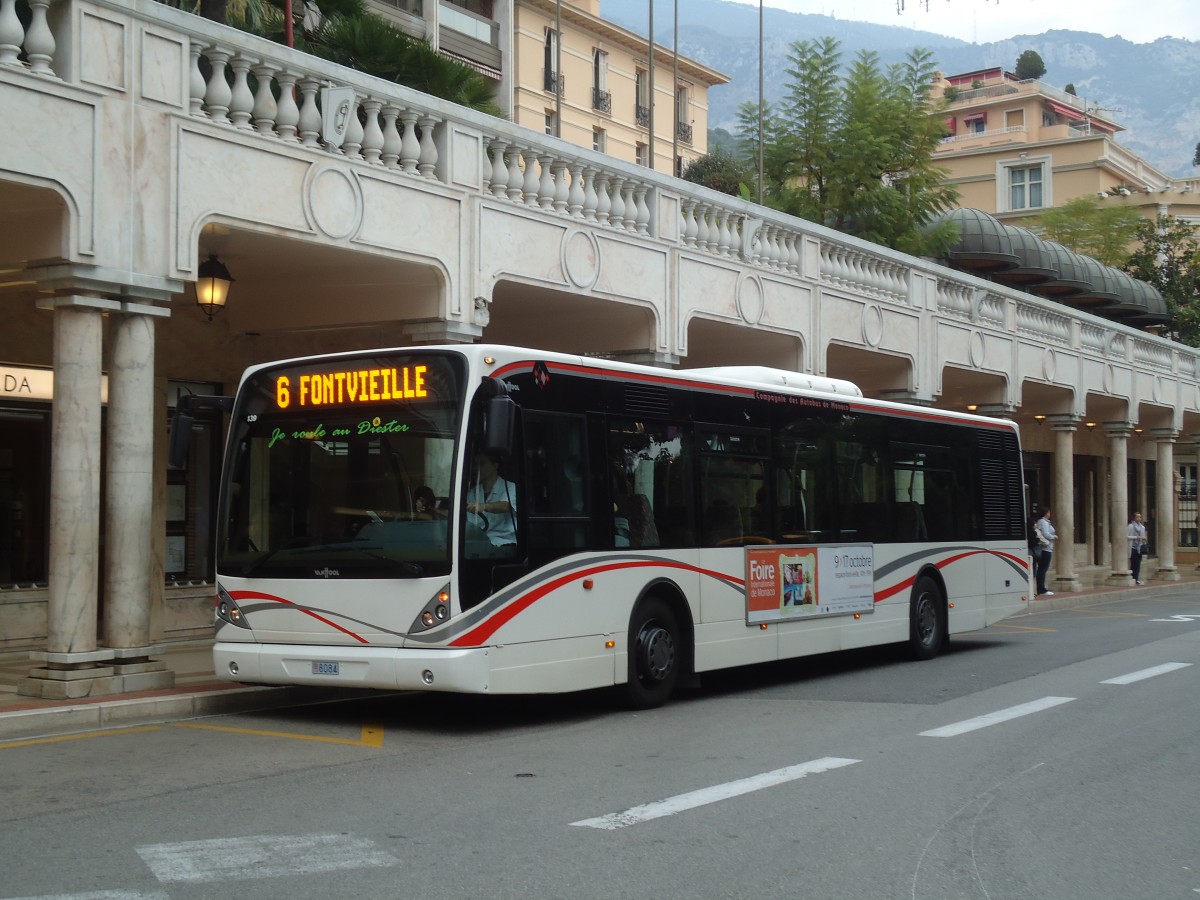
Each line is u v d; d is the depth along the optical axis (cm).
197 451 1752
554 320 1850
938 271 2509
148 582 1203
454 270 1485
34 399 1589
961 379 2770
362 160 1380
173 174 1201
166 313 1200
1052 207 6062
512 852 662
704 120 5881
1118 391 3434
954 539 1761
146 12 1181
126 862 637
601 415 1177
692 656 1263
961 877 634
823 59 3544
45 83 1107
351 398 1096
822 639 1464
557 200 1642
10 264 1176
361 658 1050
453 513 1032
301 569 1088
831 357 2361
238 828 711
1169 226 5406
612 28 5162
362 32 2033
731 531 1331
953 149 6844
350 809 761
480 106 2147
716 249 1922
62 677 1127
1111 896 610
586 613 1138
